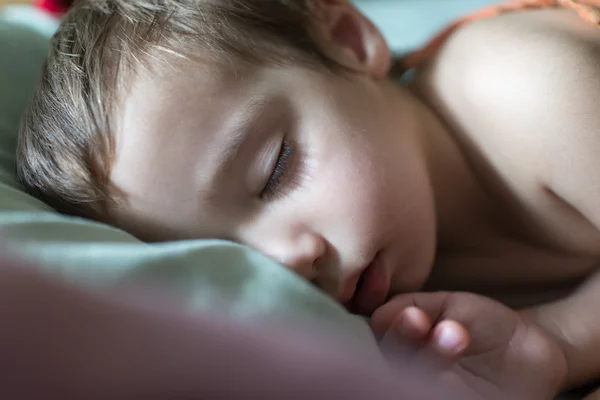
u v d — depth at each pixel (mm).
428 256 713
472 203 825
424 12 1479
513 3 867
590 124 660
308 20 791
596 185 662
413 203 693
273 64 701
